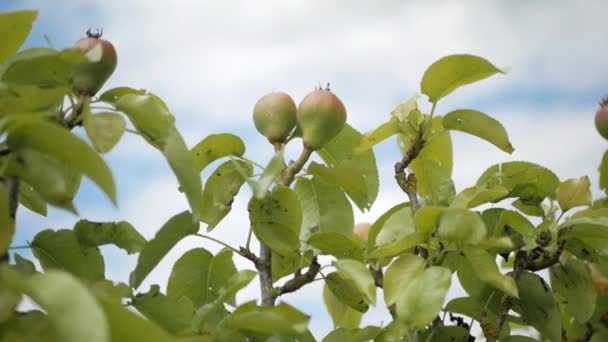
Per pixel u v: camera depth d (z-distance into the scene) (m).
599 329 1.24
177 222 1.09
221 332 1.04
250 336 1.06
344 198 1.18
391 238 1.14
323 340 1.16
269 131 1.15
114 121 1.04
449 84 1.15
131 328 0.87
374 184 1.20
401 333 1.09
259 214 1.13
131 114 1.05
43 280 0.84
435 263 1.10
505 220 1.15
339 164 1.15
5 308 0.92
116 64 1.08
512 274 1.16
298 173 1.16
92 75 1.06
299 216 1.13
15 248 1.05
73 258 1.06
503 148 1.17
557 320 1.16
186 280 1.16
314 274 1.13
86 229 1.09
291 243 1.13
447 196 1.20
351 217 1.18
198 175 1.05
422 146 1.17
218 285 1.17
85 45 1.07
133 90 1.07
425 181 1.21
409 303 1.06
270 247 1.13
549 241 1.15
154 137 1.05
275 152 1.15
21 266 1.03
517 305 1.17
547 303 1.16
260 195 1.07
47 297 0.83
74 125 1.04
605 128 1.28
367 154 1.21
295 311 1.03
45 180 0.95
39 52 1.02
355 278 1.10
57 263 1.06
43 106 0.99
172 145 1.05
